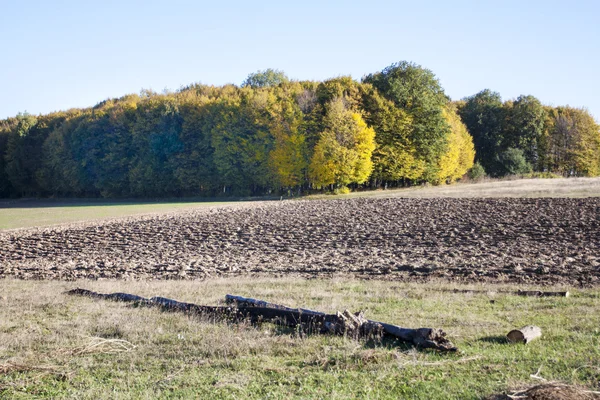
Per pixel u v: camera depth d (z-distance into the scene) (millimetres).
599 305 12711
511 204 45406
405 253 25188
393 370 8523
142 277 21156
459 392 7496
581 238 27469
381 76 85250
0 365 9609
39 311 14375
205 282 18672
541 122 103688
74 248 32344
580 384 7527
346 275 19656
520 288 15547
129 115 101562
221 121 87875
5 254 30719
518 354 8977
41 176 111438
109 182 102875
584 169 101125
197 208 59594
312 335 10852
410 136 80688
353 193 72062
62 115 118312
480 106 110688
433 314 12344
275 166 79125
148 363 9703
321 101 82938
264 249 28719
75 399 8062
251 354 9922
